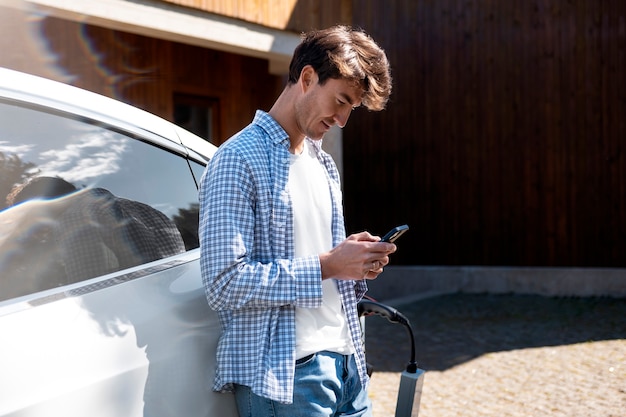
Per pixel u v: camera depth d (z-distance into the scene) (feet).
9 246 5.21
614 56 26.61
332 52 5.85
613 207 26.84
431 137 29.96
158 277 5.99
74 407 4.88
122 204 6.13
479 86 28.96
